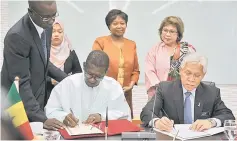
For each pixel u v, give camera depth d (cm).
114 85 220
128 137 163
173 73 320
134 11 376
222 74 386
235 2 378
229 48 384
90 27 377
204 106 216
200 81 216
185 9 379
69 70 324
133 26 377
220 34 382
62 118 197
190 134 178
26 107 203
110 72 307
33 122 183
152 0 375
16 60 208
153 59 328
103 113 211
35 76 221
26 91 206
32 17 210
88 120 194
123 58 310
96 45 317
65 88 213
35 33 215
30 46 213
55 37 315
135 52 321
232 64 384
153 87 321
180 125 198
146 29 378
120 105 218
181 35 326
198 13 379
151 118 199
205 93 218
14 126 104
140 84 373
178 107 214
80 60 379
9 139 102
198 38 382
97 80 205
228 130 170
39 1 204
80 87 212
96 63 202
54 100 212
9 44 209
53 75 257
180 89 218
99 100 214
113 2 376
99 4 375
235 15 380
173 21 322
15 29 212
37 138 161
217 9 379
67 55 324
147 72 328
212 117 211
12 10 373
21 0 372
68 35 376
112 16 312
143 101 373
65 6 374
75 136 168
